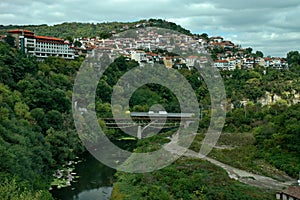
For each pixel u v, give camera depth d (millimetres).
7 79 99125
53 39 171125
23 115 83250
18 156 59094
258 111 117688
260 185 60188
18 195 44781
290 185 60062
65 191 66500
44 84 108500
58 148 81188
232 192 53938
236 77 194375
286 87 180125
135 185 63000
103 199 62438
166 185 59188
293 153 78250
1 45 119500
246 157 80375
